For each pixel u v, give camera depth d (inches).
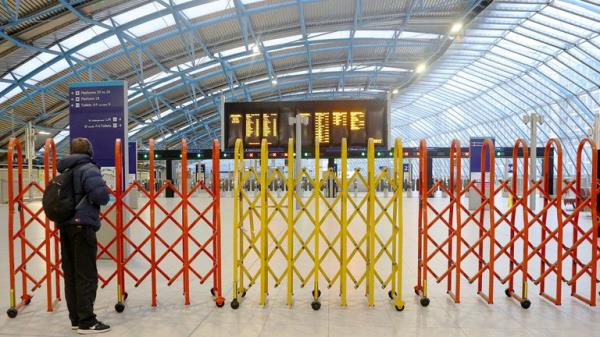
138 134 1469.0
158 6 701.3
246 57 1072.8
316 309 164.2
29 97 870.4
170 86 1138.0
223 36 879.1
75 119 261.4
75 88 261.3
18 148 168.4
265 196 171.9
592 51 806.5
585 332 142.9
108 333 141.3
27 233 370.9
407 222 424.8
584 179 623.2
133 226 407.2
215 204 171.5
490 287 171.0
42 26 636.7
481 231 193.8
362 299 178.2
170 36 813.2
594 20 684.7
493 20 797.9
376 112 598.2
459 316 157.8
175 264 242.2
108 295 183.0
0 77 767.7
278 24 855.7
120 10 661.3
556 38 812.0
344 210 171.3
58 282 174.9
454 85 1334.9
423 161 176.2
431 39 974.4
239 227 180.5
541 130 1214.3
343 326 147.8
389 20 847.1
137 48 818.8
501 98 1273.4
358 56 1152.8
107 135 259.9
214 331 143.3
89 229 140.8
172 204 733.9
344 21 860.6
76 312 144.2
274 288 193.6
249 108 614.9
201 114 1552.7
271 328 145.9
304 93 1572.3
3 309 166.2
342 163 171.3
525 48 925.8
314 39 992.9
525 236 171.5
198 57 971.3
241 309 165.3
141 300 176.7
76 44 752.3
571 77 943.7
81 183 139.1
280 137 609.0
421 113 1759.4
